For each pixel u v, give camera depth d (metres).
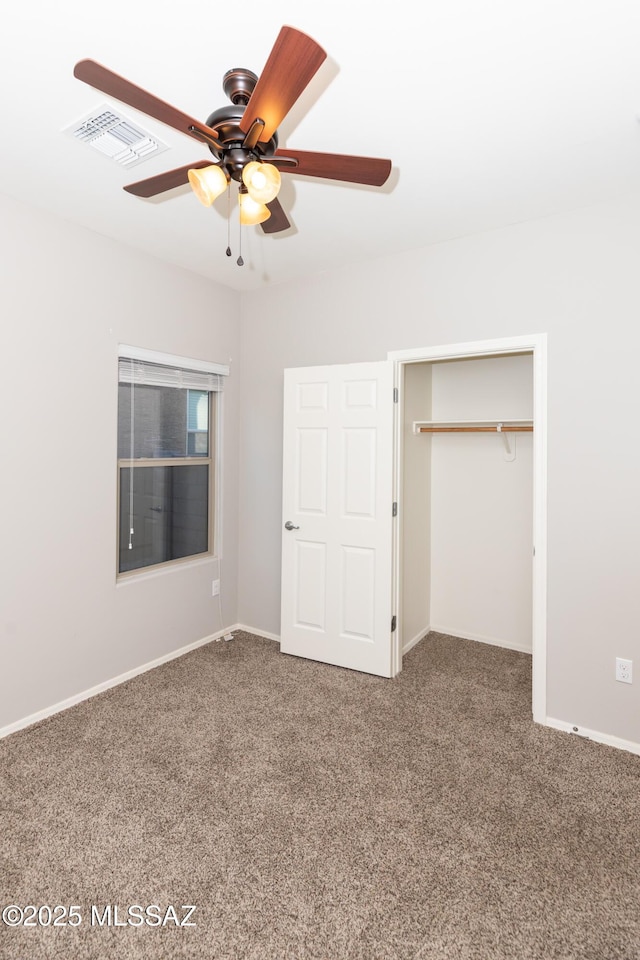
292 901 1.60
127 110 1.82
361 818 1.95
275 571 3.78
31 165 2.19
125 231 2.83
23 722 2.57
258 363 3.79
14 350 2.49
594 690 2.52
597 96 1.75
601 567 2.49
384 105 1.79
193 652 3.54
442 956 1.44
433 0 1.37
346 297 3.30
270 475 3.77
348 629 3.27
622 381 2.42
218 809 1.99
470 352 2.83
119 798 2.05
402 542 3.38
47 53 1.56
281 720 2.65
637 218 2.38
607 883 1.67
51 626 2.69
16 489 2.52
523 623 3.64
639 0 1.36
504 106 1.80
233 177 1.54
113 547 3.01
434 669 3.30
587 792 2.12
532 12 1.41
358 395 3.19
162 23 1.44
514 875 1.70
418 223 2.69
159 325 3.22
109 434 2.96
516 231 2.69
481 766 2.28
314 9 1.40
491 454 3.75
